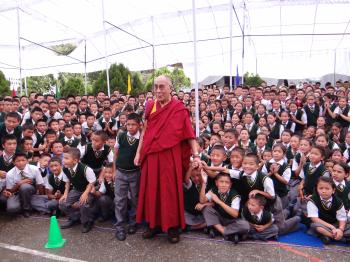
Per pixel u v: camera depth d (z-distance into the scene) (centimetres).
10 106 639
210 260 302
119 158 353
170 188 319
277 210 350
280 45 1377
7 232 374
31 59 1423
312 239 342
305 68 1484
